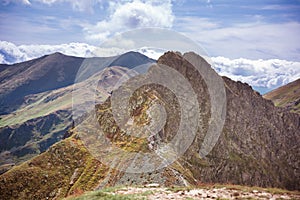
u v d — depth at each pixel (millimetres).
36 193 91500
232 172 122062
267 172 145125
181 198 25047
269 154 158625
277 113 191750
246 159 136875
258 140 159875
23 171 98750
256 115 174500
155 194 26484
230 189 28141
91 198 25891
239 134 152000
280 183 147125
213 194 26312
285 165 163250
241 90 179375
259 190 27641
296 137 185250
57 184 92250
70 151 100375
